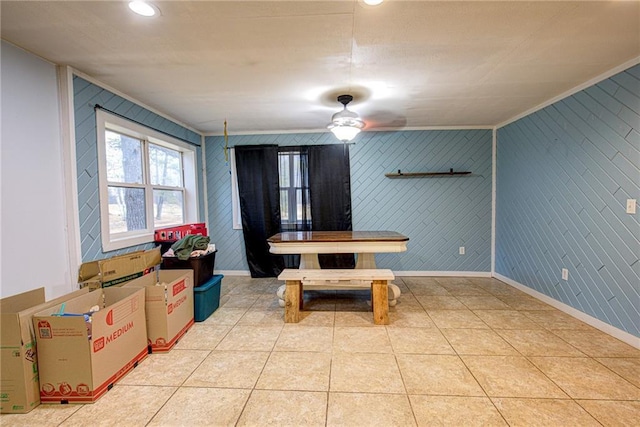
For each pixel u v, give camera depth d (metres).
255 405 1.65
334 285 3.00
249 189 4.42
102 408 1.63
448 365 2.02
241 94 2.89
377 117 3.78
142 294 2.14
